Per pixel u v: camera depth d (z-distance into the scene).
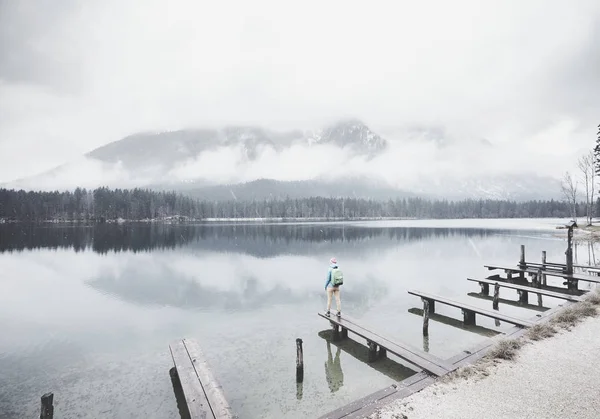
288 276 31.22
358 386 10.78
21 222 145.00
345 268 34.16
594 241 53.34
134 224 148.38
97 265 38.81
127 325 18.20
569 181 81.12
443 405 7.88
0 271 35.47
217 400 8.46
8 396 10.96
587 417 7.21
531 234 72.06
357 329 13.58
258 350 14.07
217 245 58.91
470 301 21.45
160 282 29.38
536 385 8.59
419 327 16.44
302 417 9.13
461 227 109.00
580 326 12.91
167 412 9.84
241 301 22.77
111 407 10.15
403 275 30.17
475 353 10.77
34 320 19.16
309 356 13.27
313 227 119.31
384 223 153.50
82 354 14.32
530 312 18.88
